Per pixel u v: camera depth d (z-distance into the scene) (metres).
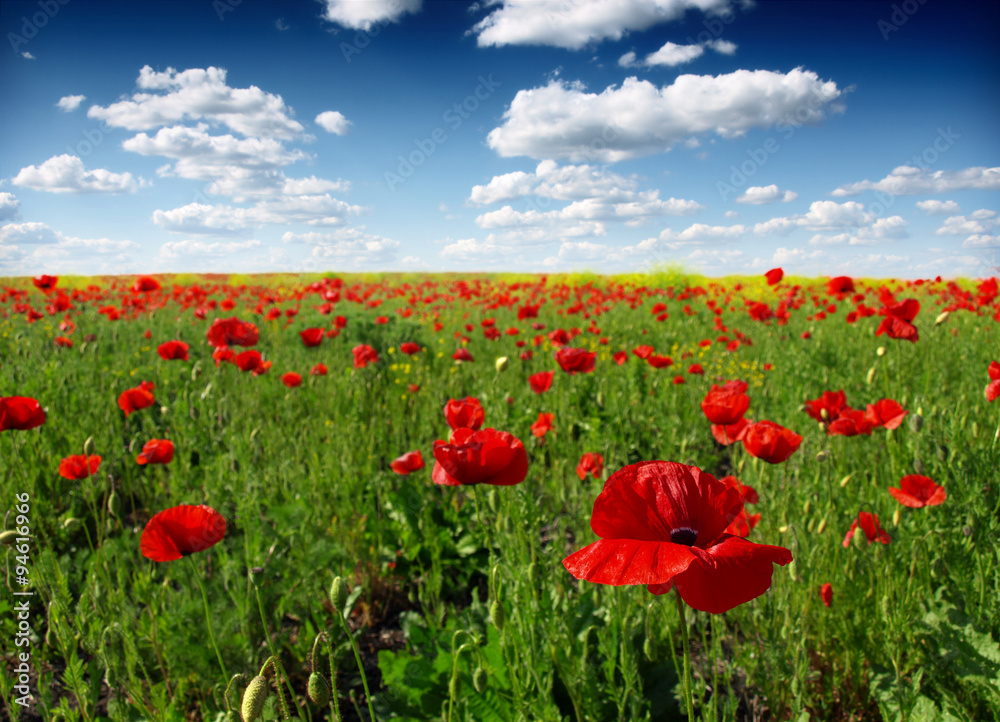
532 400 6.13
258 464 4.61
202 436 5.09
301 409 6.12
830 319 11.11
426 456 4.84
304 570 2.91
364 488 4.43
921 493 2.57
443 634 2.54
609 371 7.38
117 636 2.37
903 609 2.33
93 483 4.25
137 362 7.99
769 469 3.60
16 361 6.32
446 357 8.67
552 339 6.07
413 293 17.06
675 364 7.66
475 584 3.82
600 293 16.00
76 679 2.20
